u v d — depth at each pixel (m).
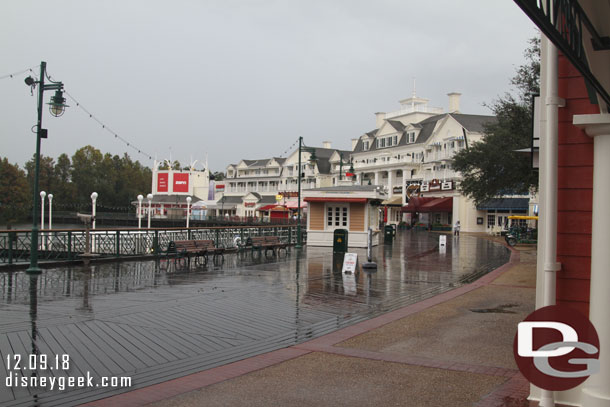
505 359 6.77
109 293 11.78
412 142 68.06
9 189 67.56
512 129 24.62
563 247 4.95
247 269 17.20
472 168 28.66
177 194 86.31
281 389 5.61
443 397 5.34
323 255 23.23
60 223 77.94
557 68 4.72
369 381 5.88
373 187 29.61
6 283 13.07
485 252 26.61
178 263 18.61
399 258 22.70
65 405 5.14
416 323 9.04
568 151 4.93
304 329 8.64
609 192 4.53
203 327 8.65
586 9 3.55
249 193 91.62
